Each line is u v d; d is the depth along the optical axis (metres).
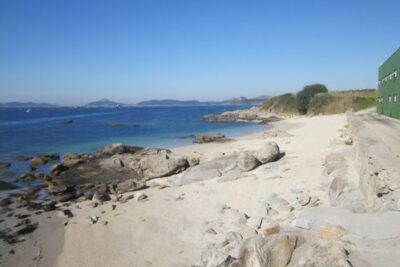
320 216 8.69
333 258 6.45
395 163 11.17
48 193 22.14
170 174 24.69
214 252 9.15
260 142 36.69
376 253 6.78
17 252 13.42
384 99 37.66
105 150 33.75
